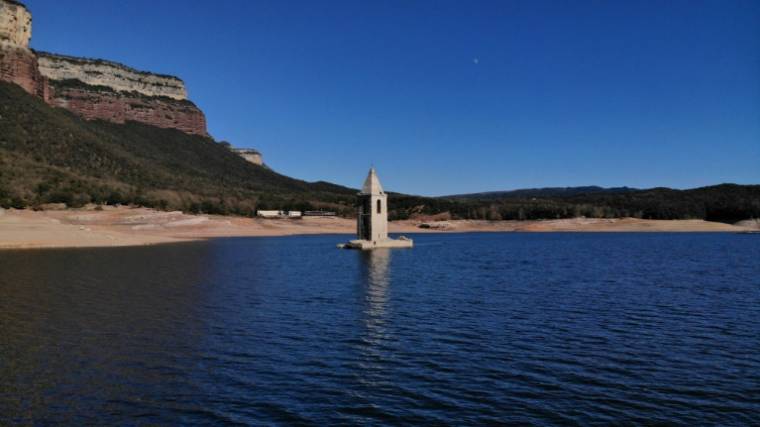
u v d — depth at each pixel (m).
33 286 39.25
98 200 132.50
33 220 97.38
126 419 15.42
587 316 30.52
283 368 20.20
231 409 16.27
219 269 54.50
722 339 25.12
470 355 22.23
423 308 32.91
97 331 25.31
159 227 129.50
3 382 18.20
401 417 15.82
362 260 70.31
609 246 104.88
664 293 39.41
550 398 17.39
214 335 25.06
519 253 85.31
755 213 194.25
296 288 41.50
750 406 16.78
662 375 19.73
